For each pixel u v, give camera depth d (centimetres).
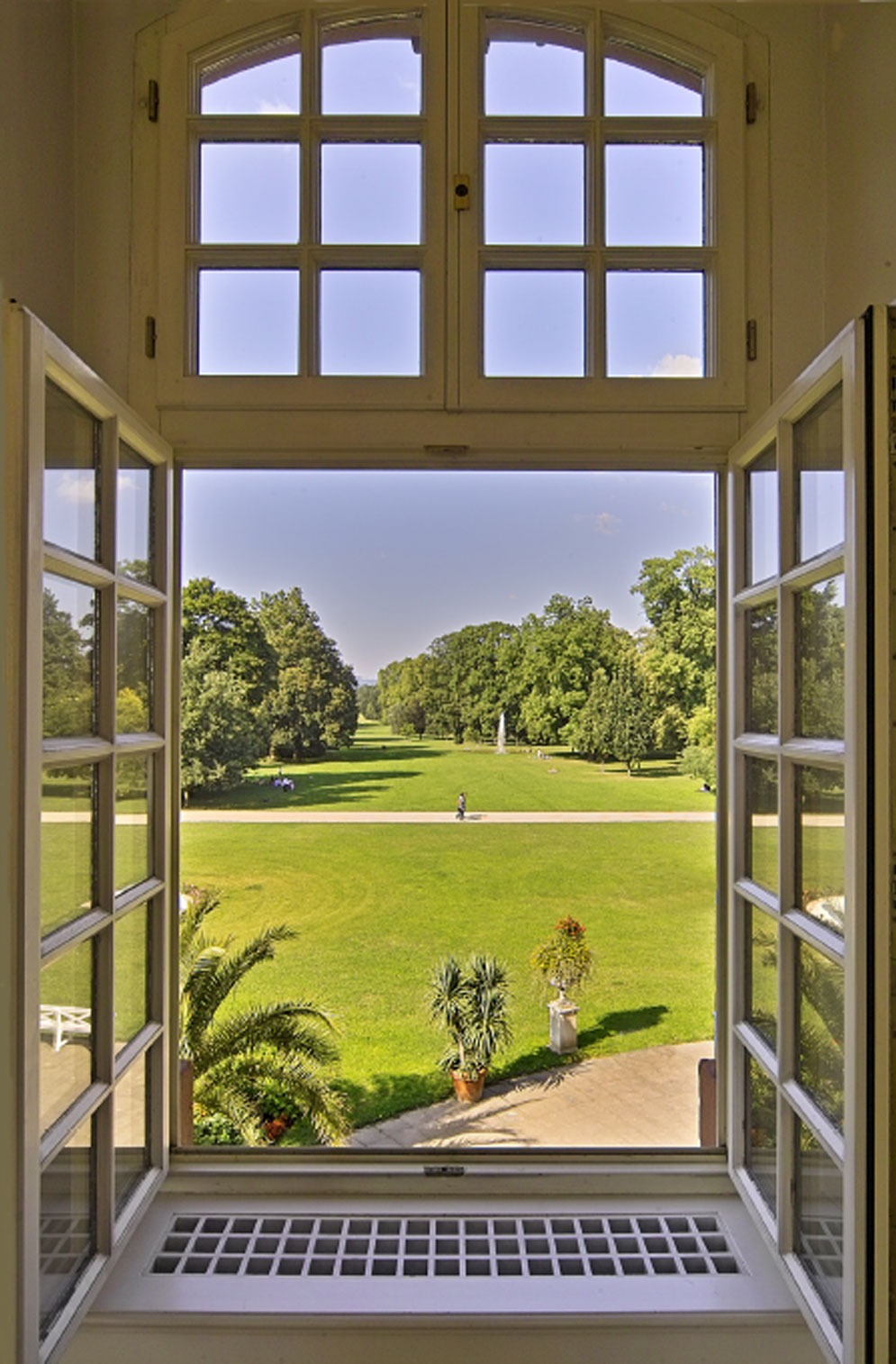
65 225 132
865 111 121
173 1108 139
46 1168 96
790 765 114
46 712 98
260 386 135
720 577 142
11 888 81
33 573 83
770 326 137
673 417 136
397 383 135
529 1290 118
